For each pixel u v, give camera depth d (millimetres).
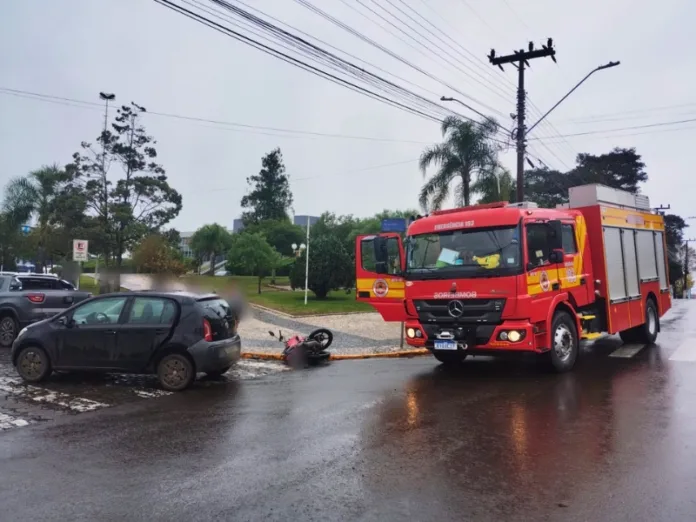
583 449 5488
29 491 4645
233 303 17812
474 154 25906
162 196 29031
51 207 32469
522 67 21641
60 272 30750
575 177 52938
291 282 27438
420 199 26969
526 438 5895
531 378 9336
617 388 8328
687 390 8062
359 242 11172
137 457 5504
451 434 6098
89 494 4566
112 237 27609
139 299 9258
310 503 4297
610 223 11422
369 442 5859
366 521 3971
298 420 6883
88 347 9164
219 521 4016
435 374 10086
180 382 8867
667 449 5426
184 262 27172
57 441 6090
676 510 4078
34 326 9539
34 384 9352
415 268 9828
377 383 9383
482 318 8984
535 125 21547
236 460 5363
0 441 6105
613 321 11141
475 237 9312
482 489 4520
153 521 4039
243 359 12422
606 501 4246
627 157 57312
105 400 8211
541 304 9094
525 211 9211
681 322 19312
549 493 4418
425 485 4625
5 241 37031
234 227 88875
